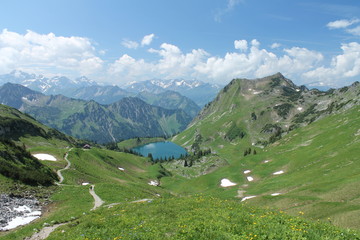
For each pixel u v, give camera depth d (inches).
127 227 917.8
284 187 2878.9
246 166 4874.5
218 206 1189.1
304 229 746.8
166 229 830.5
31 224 1299.2
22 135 6156.5
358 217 1305.4
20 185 1916.8
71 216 1374.3
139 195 2277.3
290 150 4788.4
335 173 2608.3
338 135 4160.9
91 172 3752.5
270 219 866.8
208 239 692.7
